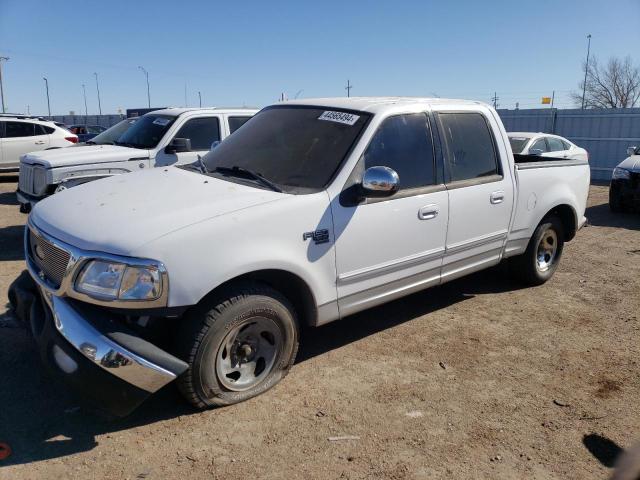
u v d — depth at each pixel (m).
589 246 8.15
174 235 3.00
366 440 3.15
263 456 2.98
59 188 7.12
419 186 4.22
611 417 3.48
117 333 2.92
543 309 5.34
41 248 3.33
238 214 3.24
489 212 4.81
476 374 3.99
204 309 3.17
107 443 3.04
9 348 4.06
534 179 5.34
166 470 2.84
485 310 5.27
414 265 4.25
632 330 4.88
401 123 4.17
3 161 14.71
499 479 2.88
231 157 4.22
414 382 3.84
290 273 3.49
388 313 5.13
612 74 45.22
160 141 7.88
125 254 2.91
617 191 10.94
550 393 3.76
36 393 3.50
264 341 3.54
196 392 3.23
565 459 3.06
